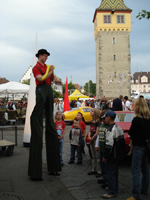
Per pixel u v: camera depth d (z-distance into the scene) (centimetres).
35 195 408
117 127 409
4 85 1569
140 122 395
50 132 520
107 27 4341
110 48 4331
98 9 4319
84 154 762
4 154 725
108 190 405
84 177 516
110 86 4284
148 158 414
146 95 4266
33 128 493
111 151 400
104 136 452
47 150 525
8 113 1416
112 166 403
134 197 388
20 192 420
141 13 877
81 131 639
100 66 4303
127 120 722
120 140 405
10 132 1227
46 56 512
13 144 693
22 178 496
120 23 4347
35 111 495
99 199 396
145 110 401
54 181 485
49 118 519
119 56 4325
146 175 417
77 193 420
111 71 4303
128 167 603
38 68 496
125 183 476
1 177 501
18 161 634
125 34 4350
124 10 4328
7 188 438
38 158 487
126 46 4338
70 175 530
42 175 525
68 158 705
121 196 409
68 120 1695
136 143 397
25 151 766
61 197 402
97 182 480
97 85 4650
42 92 496
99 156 505
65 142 975
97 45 4578
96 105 2219
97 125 539
